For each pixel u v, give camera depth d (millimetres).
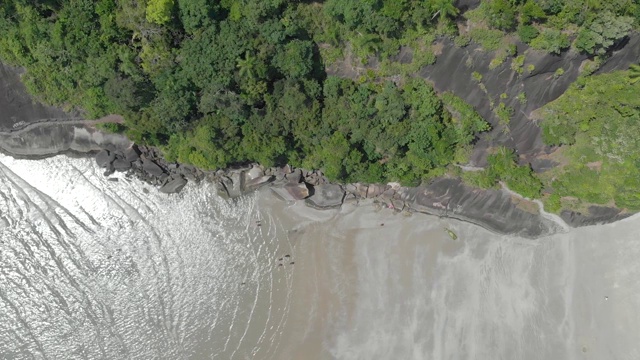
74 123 36375
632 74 30719
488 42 29953
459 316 34969
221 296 36125
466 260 35719
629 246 34531
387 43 31344
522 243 35688
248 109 33094
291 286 36125
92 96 34156
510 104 32750
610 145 32500
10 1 30625
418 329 34906
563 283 35000
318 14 30812
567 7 27922
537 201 34781
